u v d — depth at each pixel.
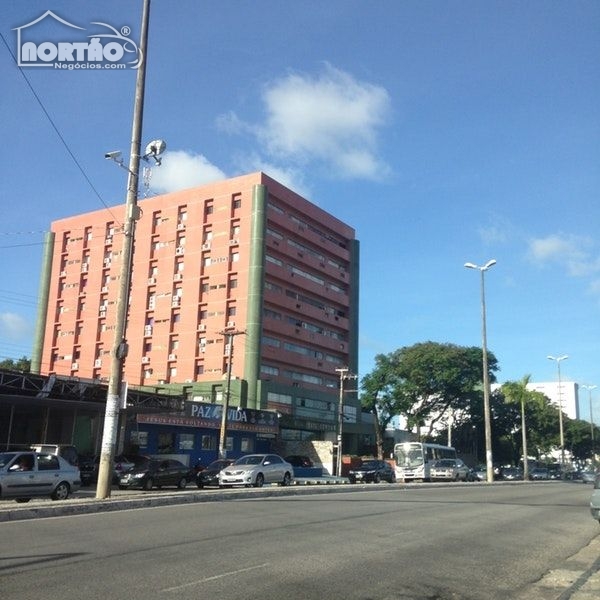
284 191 69.75
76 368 74.06
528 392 67.81
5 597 7.19
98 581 8.05
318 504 19.48
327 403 71.50
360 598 7.84
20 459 19.78
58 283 78.44
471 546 12.31
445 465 48.81
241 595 7.62
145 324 69.69
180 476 32.16
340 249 78.38
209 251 67.38
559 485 43.22
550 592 8.89
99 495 18.00
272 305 66.62
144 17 20.66
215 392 62.31
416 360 71.06
